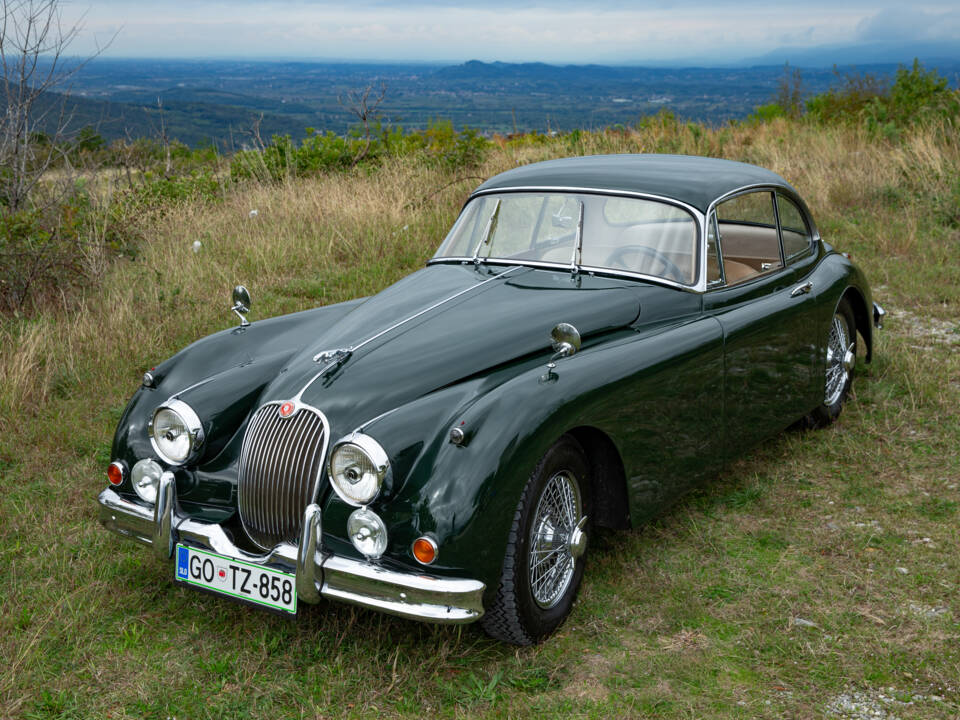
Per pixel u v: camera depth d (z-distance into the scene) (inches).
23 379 227.5
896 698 116.8
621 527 146.7
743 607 140.6
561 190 176.4
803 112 721.6
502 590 122.4
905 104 613.0
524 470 119.8
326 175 537.3
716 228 171.0
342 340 148.6
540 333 146.7
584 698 119.3
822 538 163.0
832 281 204.8
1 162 341.4
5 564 154.5
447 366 136.6
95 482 188.1
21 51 327.6
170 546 132.6
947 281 337.1
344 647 130.9
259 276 348.8
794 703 116.6
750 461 199.0
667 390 147.6
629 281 163.3
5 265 301.9
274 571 123.9
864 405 229.6
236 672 124.5
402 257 376.2
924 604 139.9
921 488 182.4
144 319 285.7
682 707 116.5
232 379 143.9
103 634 134.7
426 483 115.9
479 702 118.6
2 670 124.4
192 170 553.9
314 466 125.6
